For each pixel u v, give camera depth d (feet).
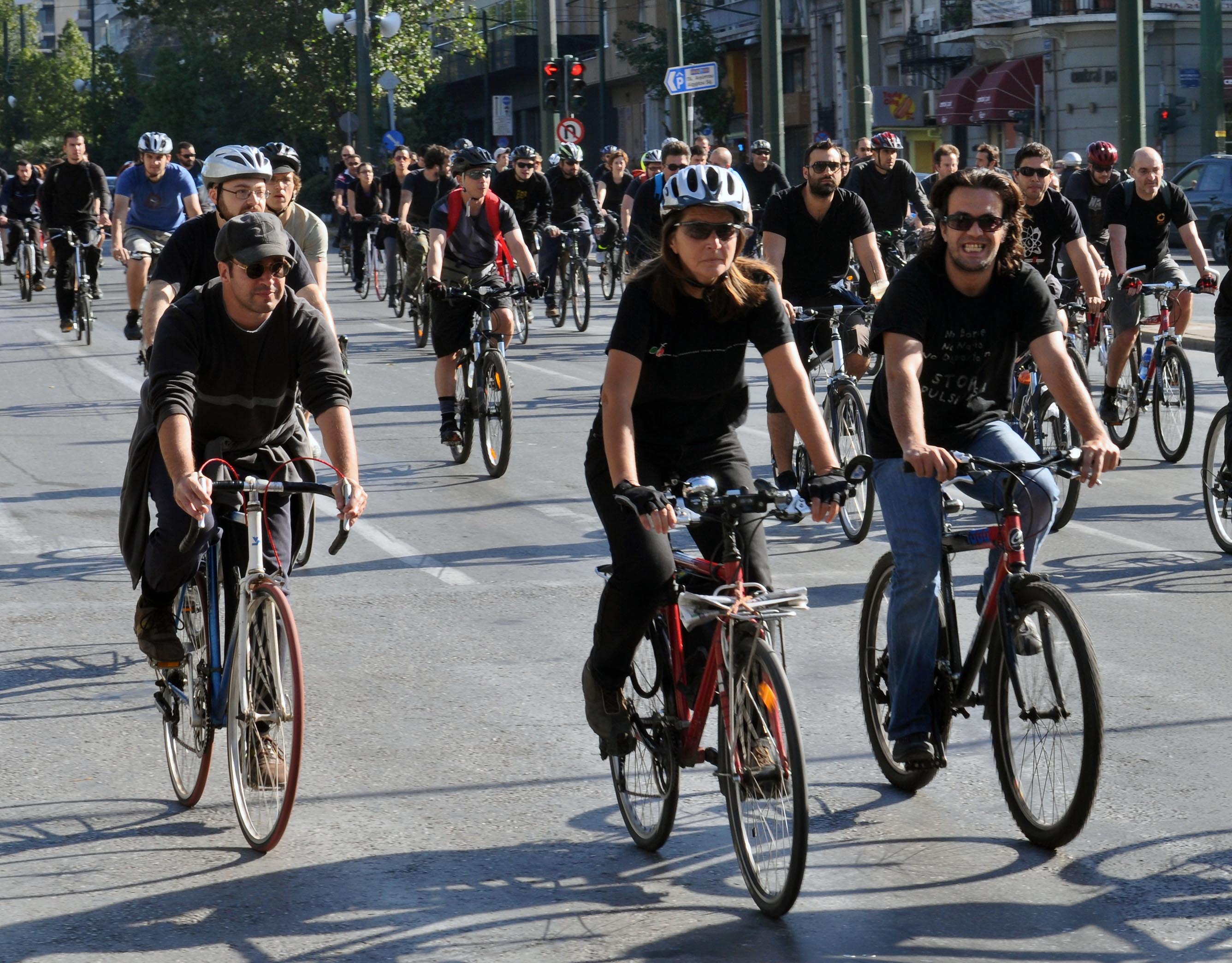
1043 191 66.95
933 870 29.04
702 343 29.22
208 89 413.59
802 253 59.52
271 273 30.99
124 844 30.99
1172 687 39.75
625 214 142.51
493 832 31.35
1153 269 74.64
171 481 32.53
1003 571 30.60
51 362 112.78
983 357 32.37
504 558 55.31
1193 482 68.08
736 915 27.30
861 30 163.84
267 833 30.04
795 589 27.94
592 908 27.71
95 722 38.47
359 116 278.67
